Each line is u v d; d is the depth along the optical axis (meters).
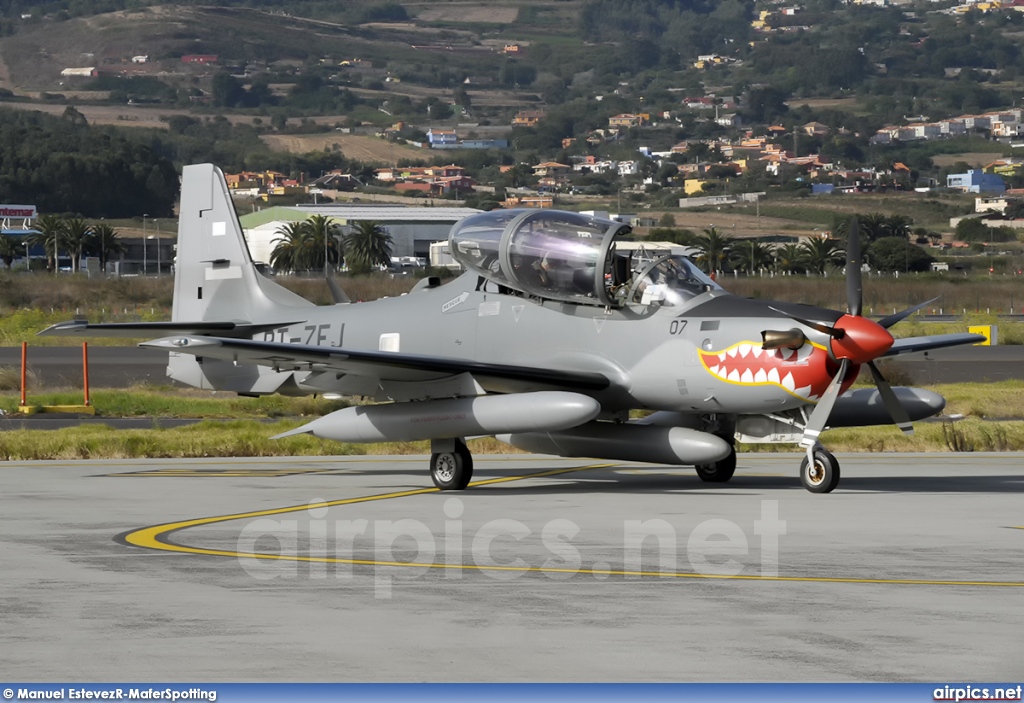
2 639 18.00
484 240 39.44
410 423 37.53
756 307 35.94
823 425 35.03
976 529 28.19
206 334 45.09
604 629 18.47
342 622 18.95
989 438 50.78
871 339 34.12
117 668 16.56
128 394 71.81
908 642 17.69
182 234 47.41
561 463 46.47
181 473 42.41
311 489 37.41
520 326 39.28
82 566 23.55
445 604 20.14
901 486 37.56
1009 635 18.08
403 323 41.75
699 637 18.02
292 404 68.12
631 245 38.53
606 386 37.47
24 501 34.03
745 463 45.88
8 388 78.12
